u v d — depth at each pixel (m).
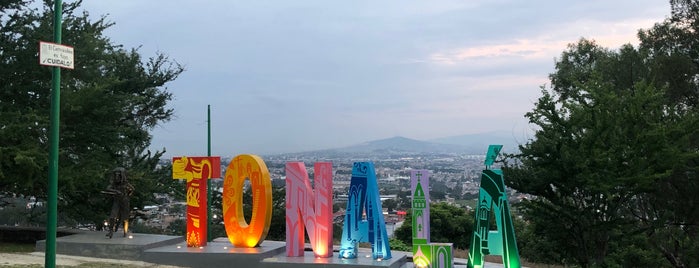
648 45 24.66
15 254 12.71
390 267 11.08
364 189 11.80
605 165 13.43
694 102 22.34
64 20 17.39
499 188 10.69
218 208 24.69
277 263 11.69
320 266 11.40
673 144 13.94
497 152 10.88
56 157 8.30
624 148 13.63
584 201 15.05
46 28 16.69
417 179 11.34
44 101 16.78
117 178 14.10
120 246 12.95
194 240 13.09
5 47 16.64
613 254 17.52
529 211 15.41
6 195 18.88
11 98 16.91
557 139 14.45
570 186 14.33
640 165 13.35
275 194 24.25
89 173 15.52
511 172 15.15
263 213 12.68
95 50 17.59
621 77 22.98
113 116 17.70
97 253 13.05
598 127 14.00
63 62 8.26
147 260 12.66
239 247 12.88
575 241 15.53
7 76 16.42
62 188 15.75
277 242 13.82
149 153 21.72
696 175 17.97
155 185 20.08
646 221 18.06
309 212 12.13
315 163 12.12
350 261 11.50
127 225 14.23
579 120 14.41
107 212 18.59
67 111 15.95
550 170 14.38
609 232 15.14
